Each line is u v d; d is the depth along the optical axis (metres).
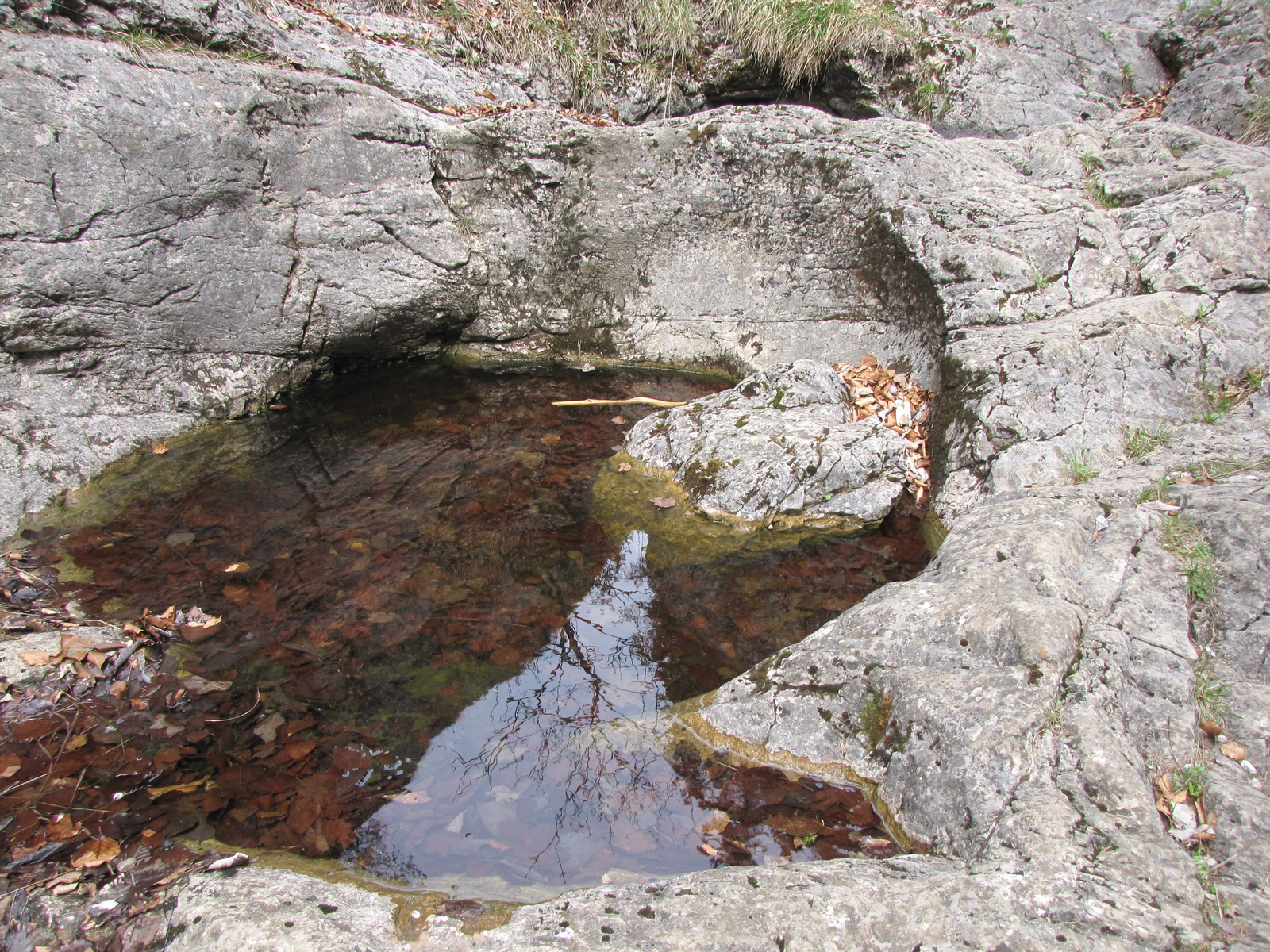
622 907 1.43
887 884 1.44
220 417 2.83
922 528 2.44
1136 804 1.51
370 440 2.81
